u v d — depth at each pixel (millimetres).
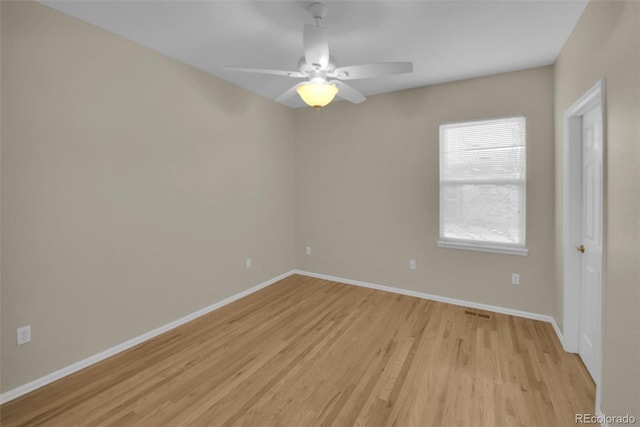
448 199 3502
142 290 2676
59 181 2129
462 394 1956
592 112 2104
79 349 2262
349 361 2344
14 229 1928
